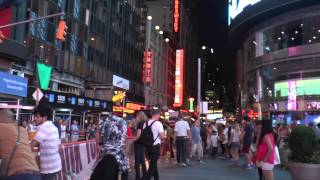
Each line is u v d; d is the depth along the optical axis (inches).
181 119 713.0
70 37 1513.3
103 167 295.6
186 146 704.4
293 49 1886.1
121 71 2204.7
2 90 965.2
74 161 406.6
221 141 964.6
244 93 2497.5
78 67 1587.1
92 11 1750.7
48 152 271.0
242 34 2498.8
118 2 2153.1
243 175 585.0
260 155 374.6
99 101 1413.6
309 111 1759.4
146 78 2709.2
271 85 2006.6
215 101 6373.0
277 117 1907.0
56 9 1407.5
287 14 1945.1
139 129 457.7
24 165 196.9
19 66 1189.1
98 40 1828.2
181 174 576.7
